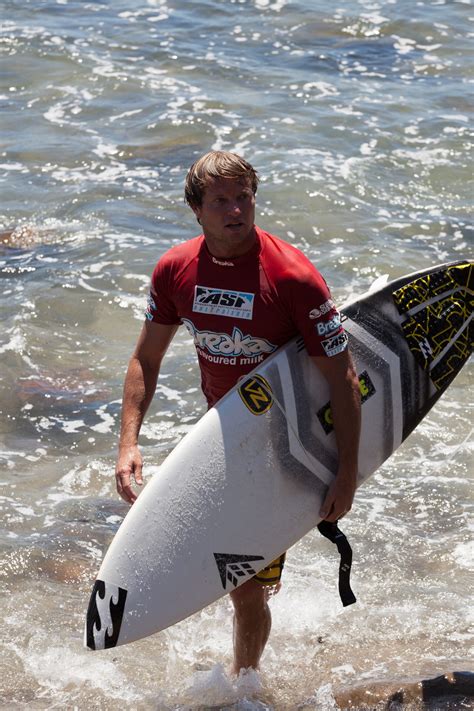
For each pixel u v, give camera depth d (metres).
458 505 19.45
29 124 40.25
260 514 13.19
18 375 24.38
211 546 13.12
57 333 26.27
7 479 20.48
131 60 46.66
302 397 13.08
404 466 20.84
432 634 15.48
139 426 13.52
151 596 13.02
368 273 29.06
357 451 12.84
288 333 12.73
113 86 43.72
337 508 13.01
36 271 29.27
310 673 14.62
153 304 13.23
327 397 13.16
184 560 13.09
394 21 52.31
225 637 15.74
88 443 21.98
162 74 45.19
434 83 44.75
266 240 12.33
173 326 13.47
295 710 13.62
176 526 13.12
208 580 13.11
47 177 35.56
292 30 51.19
